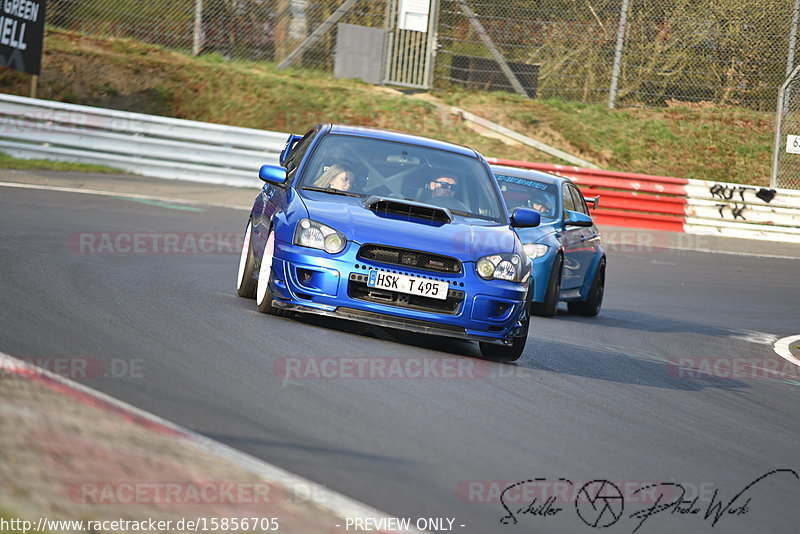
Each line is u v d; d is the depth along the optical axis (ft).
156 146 209.67
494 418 61.52
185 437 46.60
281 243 82.17
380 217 82.99
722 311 153.17
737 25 285.64
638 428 65.72
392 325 79.36
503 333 81.71
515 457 53.31
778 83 286.25
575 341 108.17
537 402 68.64
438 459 50.49
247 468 43.73
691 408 76.95
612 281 172.24
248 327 78.95
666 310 149.38
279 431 50.93
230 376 61.46
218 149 213.05
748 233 230.48
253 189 214.28
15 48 210.18
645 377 89.61
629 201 226.79
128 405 50.67
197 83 259.60
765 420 77.41
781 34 285.23
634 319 138.31
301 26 278.87
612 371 90.02
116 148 207.62
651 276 180.45
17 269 93.50
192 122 212.43
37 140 201.98
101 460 41.42
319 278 79.87
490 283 80.74
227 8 276.82
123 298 85.66
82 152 205.57
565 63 289.33
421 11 277.23
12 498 35.86
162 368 60.75
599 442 59.88
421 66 278.87
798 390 95.91
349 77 278.46
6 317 69.00
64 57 255.50
